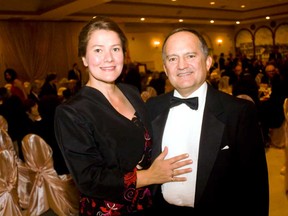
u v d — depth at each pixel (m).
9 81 6.62
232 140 1.31
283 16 14.43
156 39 14.25
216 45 16.86
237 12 14.25
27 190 2.44
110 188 1.24
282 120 4.52
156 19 12.22
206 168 1.32
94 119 1.28
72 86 8.12
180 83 1.38
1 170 1.92
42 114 2.59
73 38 11.52
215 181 1.31
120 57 1.32
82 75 10.98
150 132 1.46
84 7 8.45
